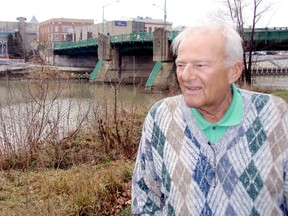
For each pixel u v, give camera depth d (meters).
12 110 8.30
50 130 8.05
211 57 1.66
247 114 1.74
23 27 88.19
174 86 14.88
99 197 5.08
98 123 8.06
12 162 6.98
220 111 1.75
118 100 11.16
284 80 44.69
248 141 1.70
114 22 74.12
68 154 7.35
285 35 31.88
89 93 11.48
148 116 1.93
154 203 1.97
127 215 4.68
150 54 50.16
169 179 1.82
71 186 5.29
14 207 4.87
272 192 1.69
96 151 7.57
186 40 1.72
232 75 1.74
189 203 1.75
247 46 25.91
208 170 1.72
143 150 1.95
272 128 1.72
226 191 1.69
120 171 6.06
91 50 54.84
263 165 1.68
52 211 4.44
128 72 49.53
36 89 9.51
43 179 5.87
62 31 87.94
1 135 8.11
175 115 1.84
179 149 1.79
